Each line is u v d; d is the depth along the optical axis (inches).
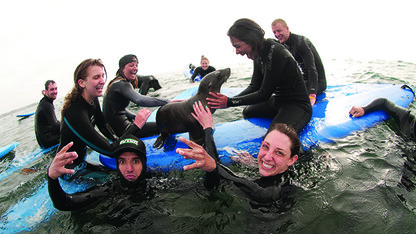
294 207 81.0
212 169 86.7
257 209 82.0
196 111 113.3
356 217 75.3
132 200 95.3
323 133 128.9
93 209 92.8
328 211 78.4
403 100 158.6
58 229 86.4
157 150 129.2
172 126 125.8
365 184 90.1
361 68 272.5
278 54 116.2
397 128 131.1
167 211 87.1
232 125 146.8
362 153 110.7
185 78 360.8
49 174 79.0
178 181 105.3
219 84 119.1
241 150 122.0
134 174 99.3
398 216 74.1
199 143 123.8
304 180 94.7
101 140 116.6
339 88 192.2
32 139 205.9
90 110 118.1
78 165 123.8
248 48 119.5
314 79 162.9
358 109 142.6
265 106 148.5
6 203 109.0
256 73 145.3
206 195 92.4
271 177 92.3
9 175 140.4
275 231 73.1
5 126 270.5
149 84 292.4
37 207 100.8
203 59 322.3
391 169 98.1
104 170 122.7
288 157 90.1
